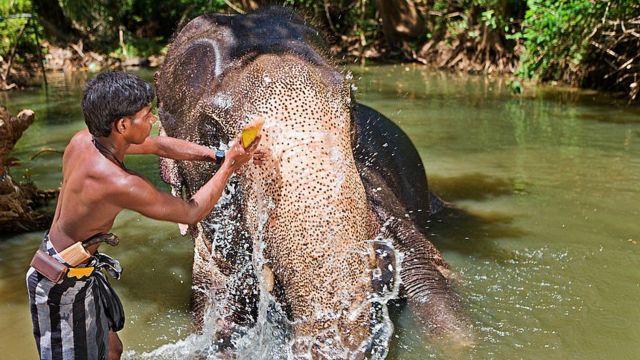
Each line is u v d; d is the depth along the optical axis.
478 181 7.01
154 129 8.38
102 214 2.97
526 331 4.04
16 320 4.35
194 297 4.30
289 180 3.00
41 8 17.81
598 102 11.10
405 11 17.30
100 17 19.00
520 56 14.04
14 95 12.59
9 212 5.89
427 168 7.47
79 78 14.85
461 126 9.41
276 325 3.93
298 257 2.94
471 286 4.64
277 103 3.20
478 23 15.27
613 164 7.49
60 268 2.99
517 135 8.88
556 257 5.11
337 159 3.05
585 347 3.85
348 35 19.05
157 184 7.18
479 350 3.83
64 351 3.09
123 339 4.07
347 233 2.96
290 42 3.76
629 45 11.80
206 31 4.18
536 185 6.84
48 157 8.09
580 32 11.82
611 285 4.63
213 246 4.04
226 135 3.39
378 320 4.05
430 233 5.65
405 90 12.54
